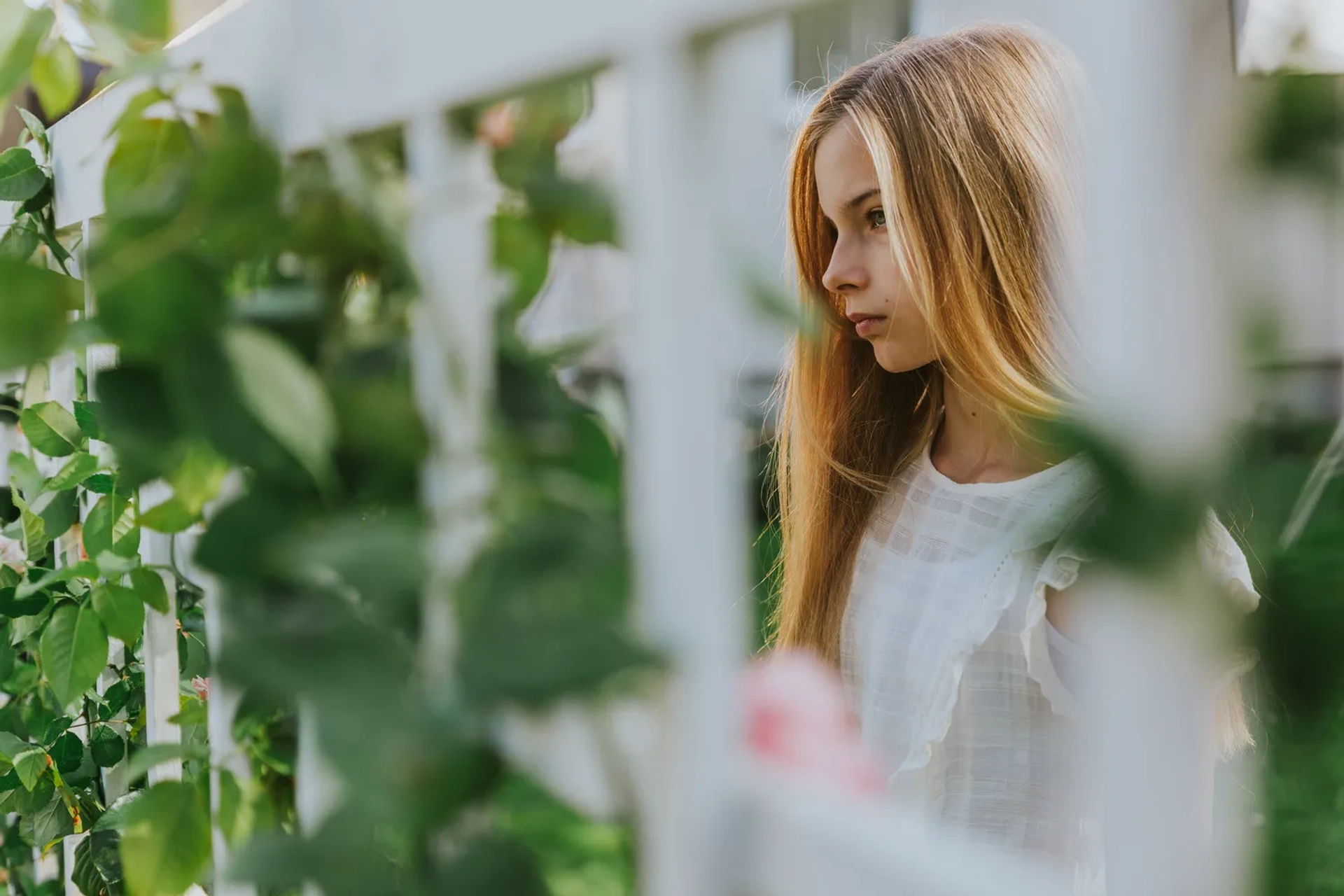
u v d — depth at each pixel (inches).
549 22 22.0
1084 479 11.1
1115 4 12.1
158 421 25.7
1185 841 12.3
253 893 30.0
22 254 46.5
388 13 26.4
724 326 20.4
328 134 25.2
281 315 25.0
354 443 23.9
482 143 25.7
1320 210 10.0
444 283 24.9
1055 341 41.6
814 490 54.2
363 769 19.2
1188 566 10.0
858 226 47.7
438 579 20.7
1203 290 10.6
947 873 17.9
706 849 20.3
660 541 20.5
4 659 52.7
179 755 31.0
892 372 50.6
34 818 48.9
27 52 30.6
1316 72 9.9
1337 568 9.5
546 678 18.3
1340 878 9.8
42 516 47.9
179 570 41.7
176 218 25.0
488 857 21.0
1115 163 12.2
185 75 28.9
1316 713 9.7
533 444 23.8
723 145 20.4
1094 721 13.3
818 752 21.5
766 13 18.7
